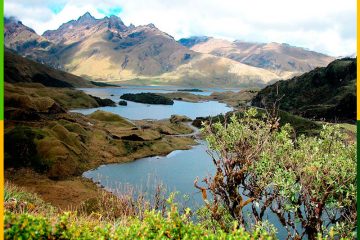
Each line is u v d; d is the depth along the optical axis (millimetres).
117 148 56562
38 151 43250
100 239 7934
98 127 69062
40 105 77188
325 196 10125
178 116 97938
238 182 11062
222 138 11633
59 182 39406
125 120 81312
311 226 10406
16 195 15352
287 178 10461
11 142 43188
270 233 10062
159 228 8359
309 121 60000
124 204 12797
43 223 7918
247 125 11680
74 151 48344
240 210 10906
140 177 43625
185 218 8711
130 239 8117
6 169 40469
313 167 10273
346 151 11445
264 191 11367
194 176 43781
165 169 47750
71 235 7977
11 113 61688
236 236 8047
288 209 10375
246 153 11219
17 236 7434
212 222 11016
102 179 42625
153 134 65562
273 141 12094
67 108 124375
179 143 64562
